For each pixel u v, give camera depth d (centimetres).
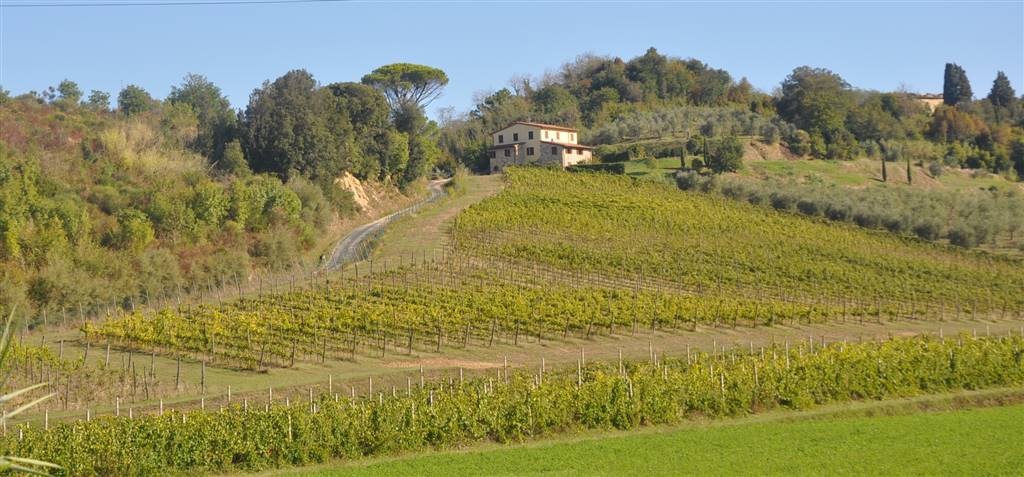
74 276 5922
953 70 18925
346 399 3084
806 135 14188
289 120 9412
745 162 12719
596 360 4441
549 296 5581
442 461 2806
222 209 7700
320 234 8506
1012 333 5381
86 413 3303
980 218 9206
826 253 7788
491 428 3123
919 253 8238
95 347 4694
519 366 4259
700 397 3550
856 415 3650
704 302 5650
